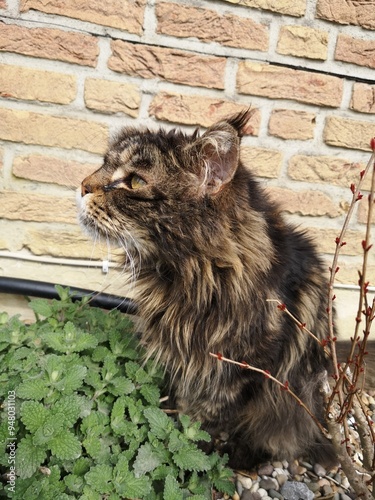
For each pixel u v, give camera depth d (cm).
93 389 57
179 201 51
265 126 84
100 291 80
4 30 73
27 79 76
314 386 62
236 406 58
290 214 88
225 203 51
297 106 83
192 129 82
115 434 53
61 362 55
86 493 46
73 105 79
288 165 86
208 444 63
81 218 57
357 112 85
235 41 78
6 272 85
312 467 68
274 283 55
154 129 72
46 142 80
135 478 49
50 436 47
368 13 79
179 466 51
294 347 59
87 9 74
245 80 80
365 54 81
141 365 62
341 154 87
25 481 45
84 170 82
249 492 61
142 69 78
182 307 55
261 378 57
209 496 54
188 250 52
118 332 64
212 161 50
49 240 85
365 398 84
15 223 83
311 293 61
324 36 80
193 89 81
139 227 53
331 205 89
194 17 76
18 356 56
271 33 79
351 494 63
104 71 77
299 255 62
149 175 52
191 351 56
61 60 76
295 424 64
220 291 53
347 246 91
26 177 81
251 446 66
